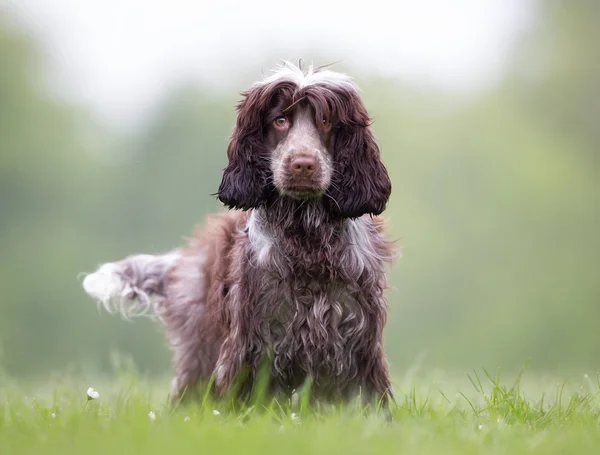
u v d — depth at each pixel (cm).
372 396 675
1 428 558
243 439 496
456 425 568
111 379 1329
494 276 3319
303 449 476
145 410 581
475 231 3412
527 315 3253
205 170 3931
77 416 571
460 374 1856
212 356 747
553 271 3341
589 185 3584
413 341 3097
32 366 3356
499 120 3747
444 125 3697
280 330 674
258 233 679
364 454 477
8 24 4075
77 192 3916
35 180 3866
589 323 3256
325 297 669
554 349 3197
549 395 887
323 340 668
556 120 3816
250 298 671
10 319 3503
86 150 4175
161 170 3953
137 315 835
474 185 3516
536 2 4016
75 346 3397
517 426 589
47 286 3628
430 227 3375
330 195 670
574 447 503
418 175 3531
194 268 776
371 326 675
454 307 3231
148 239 3897
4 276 3641
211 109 4022
